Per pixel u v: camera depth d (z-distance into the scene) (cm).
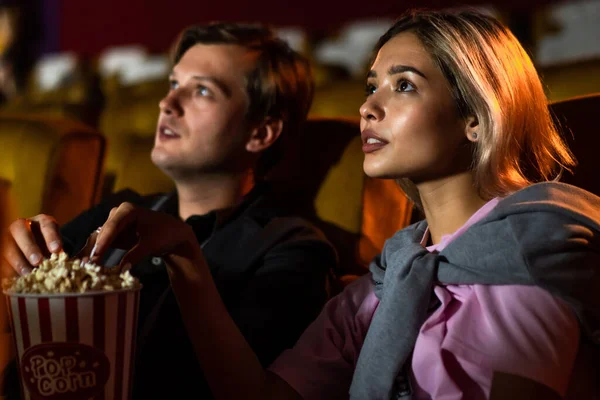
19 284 68
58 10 353
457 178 87
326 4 254
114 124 226
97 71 330
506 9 211
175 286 93
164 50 312
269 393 91
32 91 349
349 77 239
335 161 137
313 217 136
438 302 82
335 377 92
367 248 129
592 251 74
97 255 81
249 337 106
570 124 99
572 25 199
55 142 158
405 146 85
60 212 157
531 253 73
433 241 90
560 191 78
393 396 80
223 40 139
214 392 93
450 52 85
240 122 135
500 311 75
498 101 84
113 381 69
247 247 120
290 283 113
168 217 91
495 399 71
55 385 67
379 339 81
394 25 93
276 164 143
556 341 72
